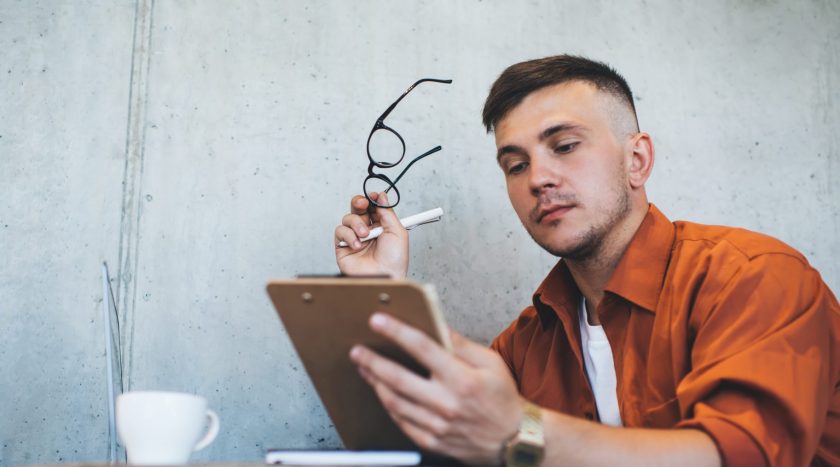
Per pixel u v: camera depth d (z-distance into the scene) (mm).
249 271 1754
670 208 1980
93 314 1664
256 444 1664
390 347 797
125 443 902
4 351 1609
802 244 2018
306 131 1861
